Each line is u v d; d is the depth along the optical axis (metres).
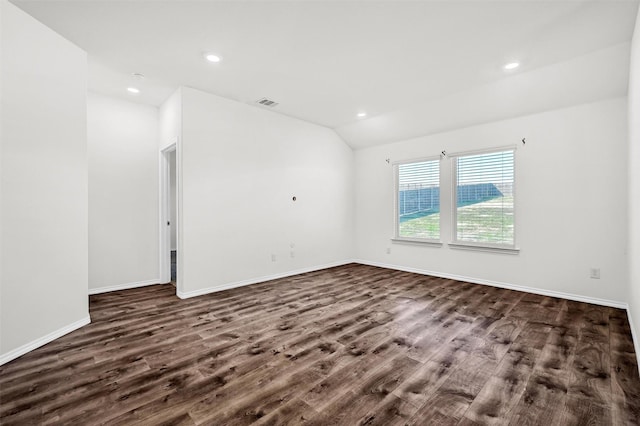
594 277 3.38
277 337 2.53
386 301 3.51
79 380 1.88
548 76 3.21
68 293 2.61
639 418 1.53
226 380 1.88
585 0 2.06
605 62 2.87
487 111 3.99
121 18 2.31
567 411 1.59
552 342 2.41
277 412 1.58
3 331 2.11
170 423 1.50
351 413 1.58
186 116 3.63
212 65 3.08
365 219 5.87
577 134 3.47
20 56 2.22
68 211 2.62
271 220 4.58
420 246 5.02
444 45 2.68
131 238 4.17
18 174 2.22
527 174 3.85
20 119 2.23
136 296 3.73
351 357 2.18
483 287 4.12
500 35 2.51
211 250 3.87
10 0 2.11
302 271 5.06
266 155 4.50
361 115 4.75
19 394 1.74
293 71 3.21
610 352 2.23
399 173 5.39
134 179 4.19
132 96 3.98
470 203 4.44
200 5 2.15
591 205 3.39
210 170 3.86
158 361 2.12
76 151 2.69
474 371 1.99
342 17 2.29
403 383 1.85
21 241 2.24
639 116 2.10
